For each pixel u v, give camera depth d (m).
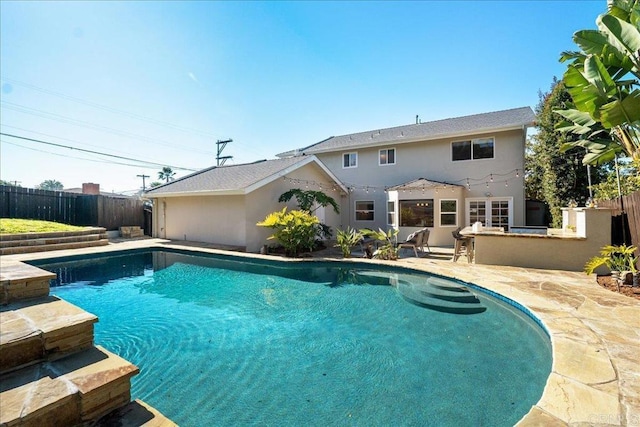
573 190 13.99
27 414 1.96
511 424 2.86
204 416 3.10
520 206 14.13
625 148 8.49
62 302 3.50
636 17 6.23
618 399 2.49
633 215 6.95
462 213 15.15
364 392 3.47
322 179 16.41
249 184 11.88
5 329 2.70
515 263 8.21
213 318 5.89
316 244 12.87
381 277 8.66
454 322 5.45
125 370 2.55
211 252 11.18
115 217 17.20
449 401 3.26
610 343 3.53
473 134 14.98
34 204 15.51
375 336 4.99
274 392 3.49
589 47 7.12
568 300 5.19
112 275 9.30
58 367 2.57
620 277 6.04
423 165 16.44
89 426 2.23
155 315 6.04
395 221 15.55
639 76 6.71
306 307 6.45
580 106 7.02
